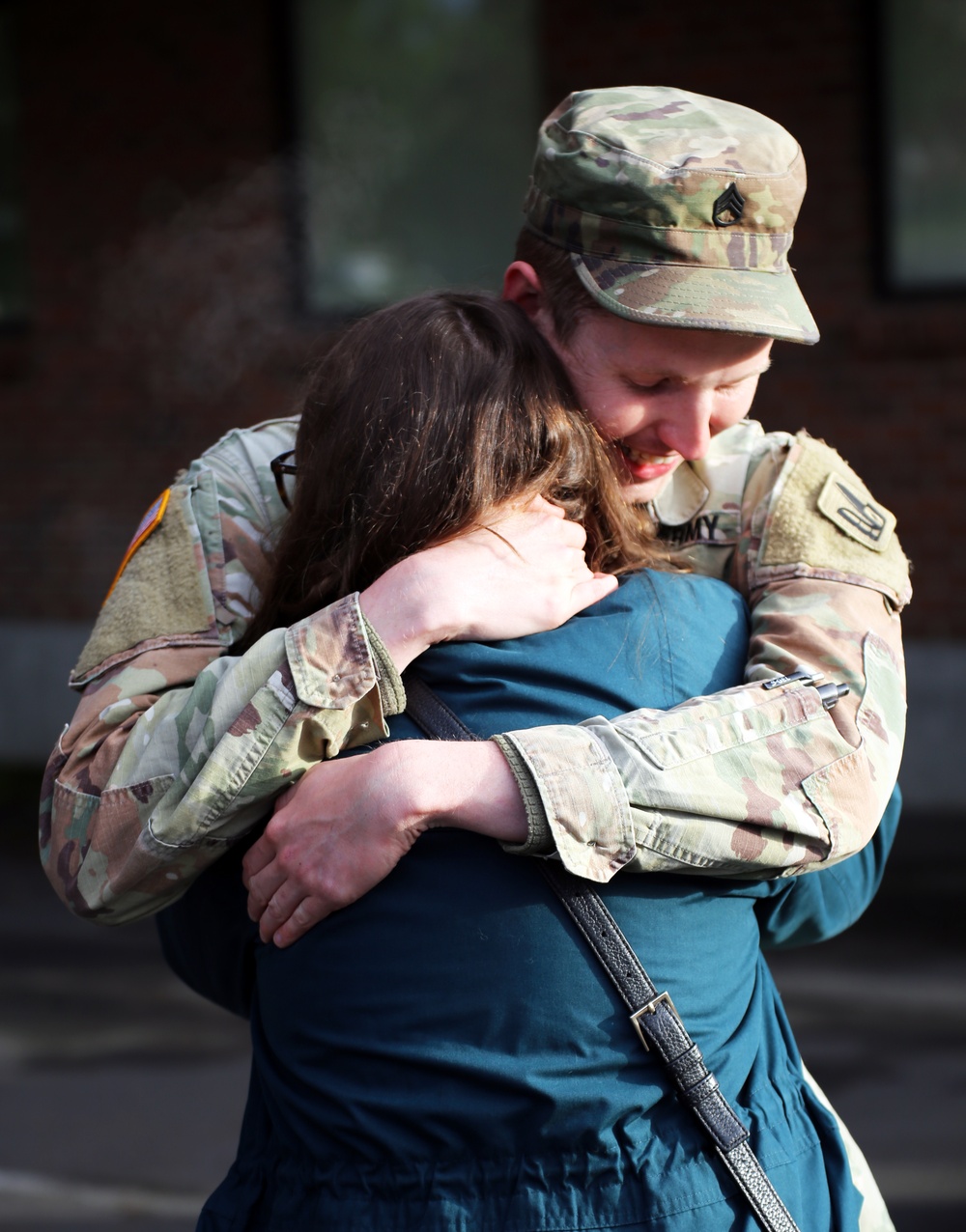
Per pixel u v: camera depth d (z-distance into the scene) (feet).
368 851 8.73
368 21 48.70
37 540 53.78
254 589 10.28
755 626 10.07
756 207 9.66
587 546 10.03
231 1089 26.81
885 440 42.78
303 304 50.08
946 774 42.55
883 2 42.01
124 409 52.08
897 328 42.06
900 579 10.27
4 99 53.06
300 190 49.67
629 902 8.79
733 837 8.67
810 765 8.95
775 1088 9.40
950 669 42.32
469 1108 8.57
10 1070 28.04
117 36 50.80
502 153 47.67
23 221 53.06
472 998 8.70
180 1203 22.58
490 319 9.84
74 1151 24.39
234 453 10.90
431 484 9.30
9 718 53.93
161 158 50.83
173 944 10.79
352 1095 8.80
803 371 43.45
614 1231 8.49
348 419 9.61
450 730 9.12
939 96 42.34
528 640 9.27
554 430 9.50
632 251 9.61
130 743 9.21
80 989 32.68
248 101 49.70
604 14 44.39
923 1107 24.81
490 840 8.84
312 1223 8.80
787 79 42.75
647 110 9.98
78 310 52.24
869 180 42.55
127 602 10.17
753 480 10.80
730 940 9.29
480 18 47.42
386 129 48.98
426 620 8.98
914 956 32.68
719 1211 8.64
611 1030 8.68
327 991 8.99
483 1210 8.54
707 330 9.38
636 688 9.25
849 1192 9.39
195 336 51.01
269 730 8.82
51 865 9.50
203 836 8.98
